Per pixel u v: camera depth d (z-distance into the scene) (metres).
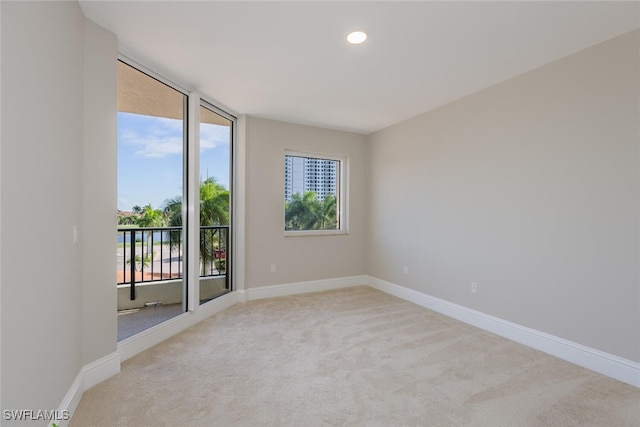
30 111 1.32
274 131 4.18
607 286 2.21
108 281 2.12
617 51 2.14
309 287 4.45
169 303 3.16
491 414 1.77
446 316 3.44
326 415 1.75
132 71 2.60
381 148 4.57
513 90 2.81
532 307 2.67
